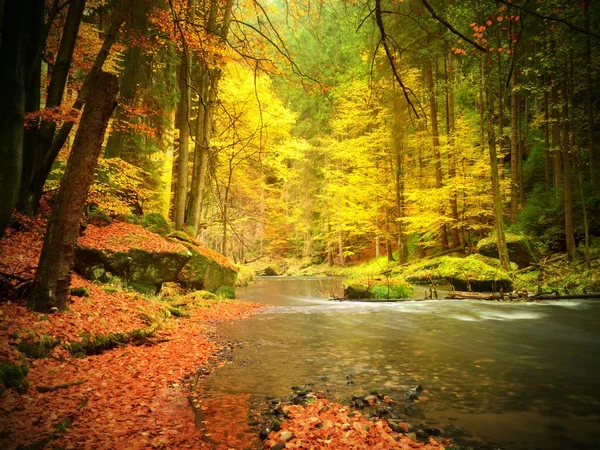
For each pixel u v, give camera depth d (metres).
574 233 17.81
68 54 8.59
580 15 13.78
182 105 16.05
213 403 4.65
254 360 6.65
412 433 3.71
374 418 4.12
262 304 14.65
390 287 15.59
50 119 8.50
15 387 4.14
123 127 13.52
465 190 22.23
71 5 8.58
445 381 5.36
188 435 3.73
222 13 14.59
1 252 7.98
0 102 6.08
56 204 6.32
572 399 4.61
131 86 13.81
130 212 15.10
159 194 18.38
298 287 23.38
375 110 23.25
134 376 5.42
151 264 11.43
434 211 23.84
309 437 3.60
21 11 6.20
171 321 9.16
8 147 6.11
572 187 19.30
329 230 38.72
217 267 15.96
